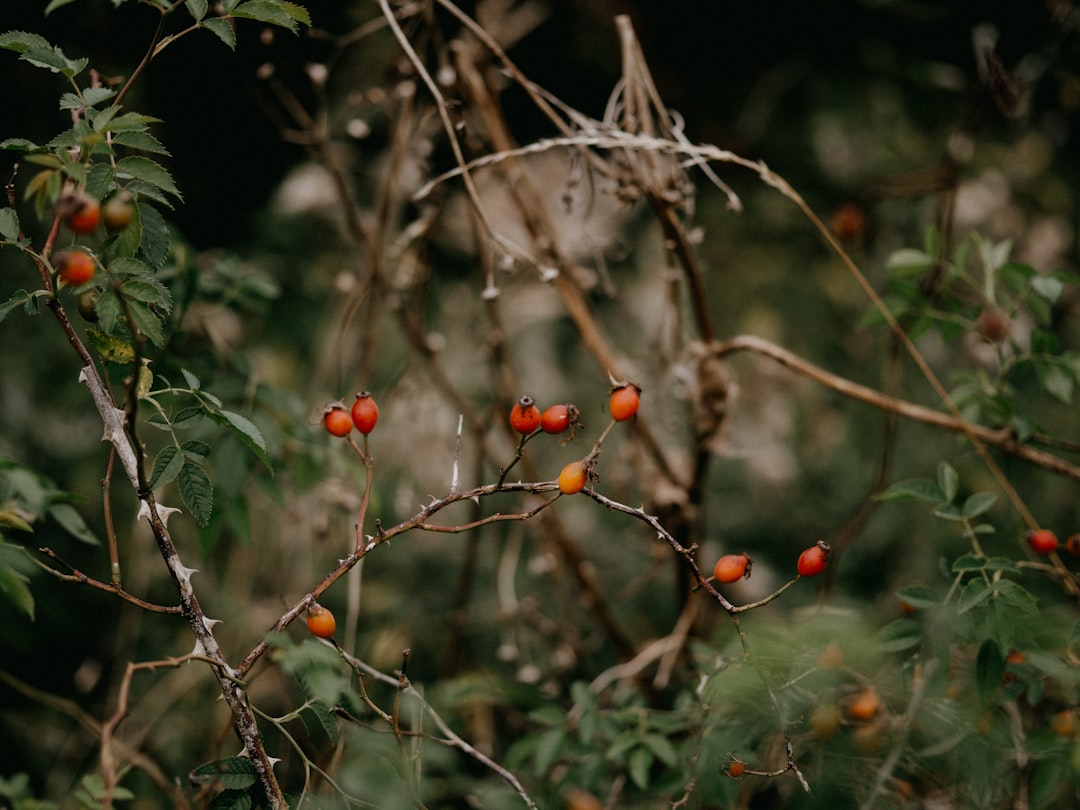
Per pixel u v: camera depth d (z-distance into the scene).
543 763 1.04
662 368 1.22
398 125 1.24
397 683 0.97
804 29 1.89
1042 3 1.69
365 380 1.28
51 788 1.24
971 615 0.99
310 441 1.18
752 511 1.67
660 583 1.56
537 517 1.26
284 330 1.60
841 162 1.88
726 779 1.00
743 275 1.83
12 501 0.96
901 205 1.84
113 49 1.43
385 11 1.12
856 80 1.93
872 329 1.79
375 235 1.26
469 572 1.29
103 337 0.91
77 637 1.35
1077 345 1.64
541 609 1.50
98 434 1.46
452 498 0.91
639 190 1.12
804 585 1.58
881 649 0.99
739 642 1.02
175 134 1.56
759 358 1.76
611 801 1.09
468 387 1.53
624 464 1.24
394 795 0.96
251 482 1.17
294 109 1.35
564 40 1.79
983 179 1.84
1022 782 1.00
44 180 0.86
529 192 1.23
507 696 1.26
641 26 1.83
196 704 1.31
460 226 1.54
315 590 0.90
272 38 1.17
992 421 1.19
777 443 1.70
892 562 1.62
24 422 1.39
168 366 1.12
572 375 1.64
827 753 1.02
